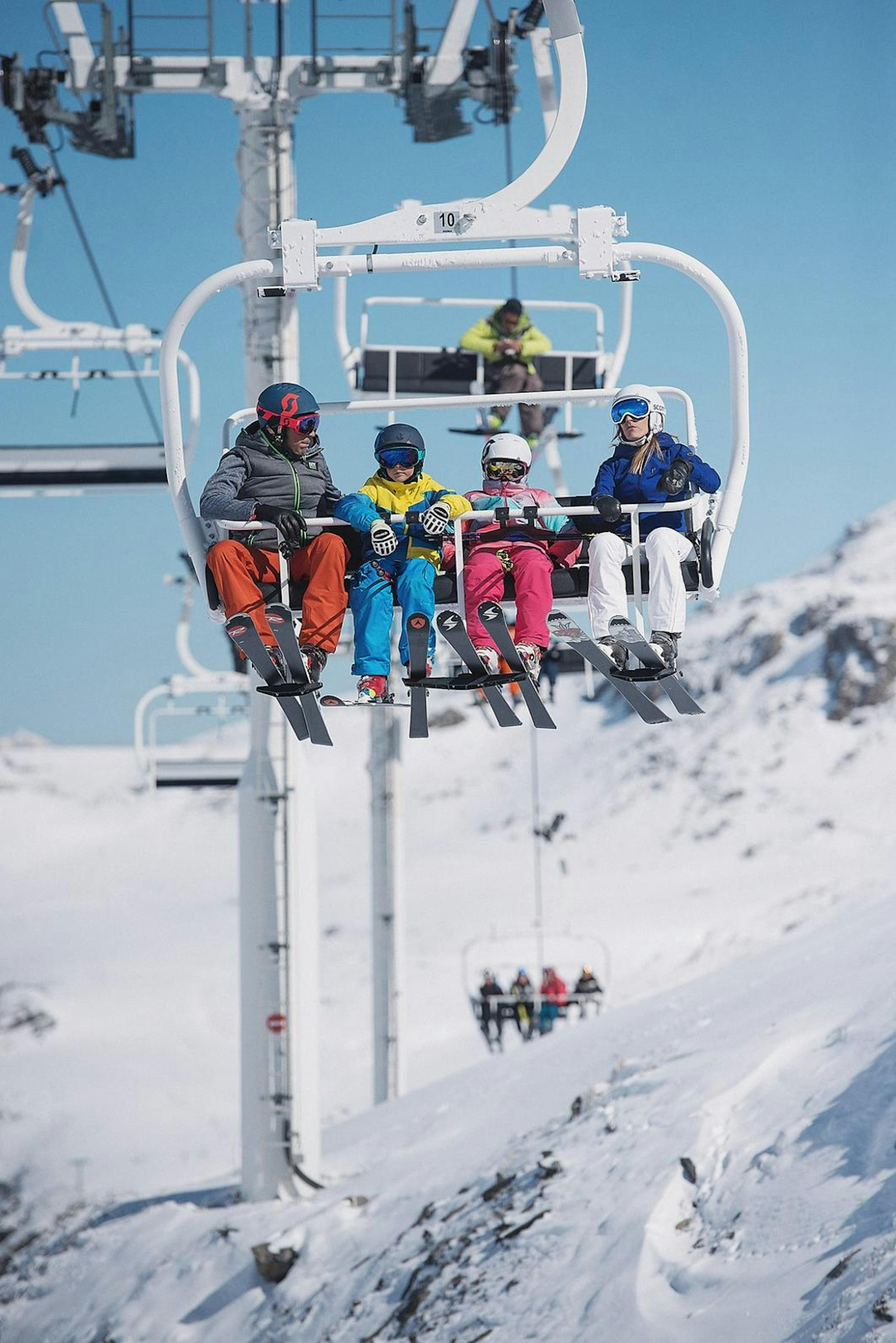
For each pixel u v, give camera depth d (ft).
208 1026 448.24
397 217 56.59
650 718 57.82
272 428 57.26
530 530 57.67
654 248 56.65
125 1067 378.94
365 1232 111.04
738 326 57.31
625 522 57.98
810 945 136.67
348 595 57.88
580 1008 282.15
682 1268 77.92
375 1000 218.79
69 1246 137.80
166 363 57.00
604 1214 87.92
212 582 58.08
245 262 58.59
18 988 474.08
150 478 151.84
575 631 55.67
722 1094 93.97
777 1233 75.72
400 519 56.44
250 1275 112.16
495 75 137.69
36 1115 328.49
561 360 135.74
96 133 136.77
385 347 132.57
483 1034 294.46
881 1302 62.49
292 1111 131.03
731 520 58.08
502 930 613.93
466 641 54.54
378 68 136.77
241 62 135.85
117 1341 111.75
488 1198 101.40
